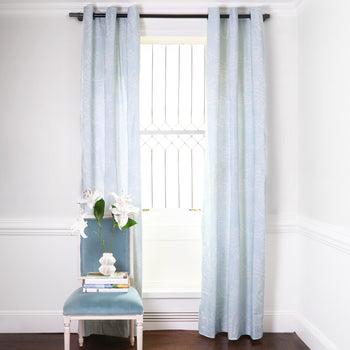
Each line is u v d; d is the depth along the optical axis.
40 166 3.28
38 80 3.27
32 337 3.20
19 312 3.28
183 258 3.57
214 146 3.14
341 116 2.54
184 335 3.25
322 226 2.81
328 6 2.74
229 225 3.21
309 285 3.08
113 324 3.21
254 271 3.14
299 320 3.24
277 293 3.33
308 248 3.10
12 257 3.27
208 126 3.16
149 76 3.59
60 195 3.28
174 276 3.56
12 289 3.28
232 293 3.12
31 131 3.27
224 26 3.25
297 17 3.32
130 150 3.15
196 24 3.31
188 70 3.60
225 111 3.23
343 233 2.50
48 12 3.26
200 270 3.57
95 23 3.21
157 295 3.32
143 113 3.60
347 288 2.48
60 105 3.28
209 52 3.17
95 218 2.98
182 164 3.59
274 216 3.33
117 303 2.61
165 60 3.59
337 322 2.61
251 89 3.19
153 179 3.60
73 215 3.28
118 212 2.80
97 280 2.76
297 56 3.33
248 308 3.21
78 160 3.28
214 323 3.17
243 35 3.25
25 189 3.27
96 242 2.97
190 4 3.25
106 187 3.14
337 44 2.60
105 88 3.14
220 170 3.21
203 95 3.61
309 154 3.08
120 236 2.98
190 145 3.60
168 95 3.60
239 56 3.24
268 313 3.33
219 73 3.18
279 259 3.33
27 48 3.26
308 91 3.10
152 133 3.60
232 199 3.12
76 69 3.28
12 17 3.26
